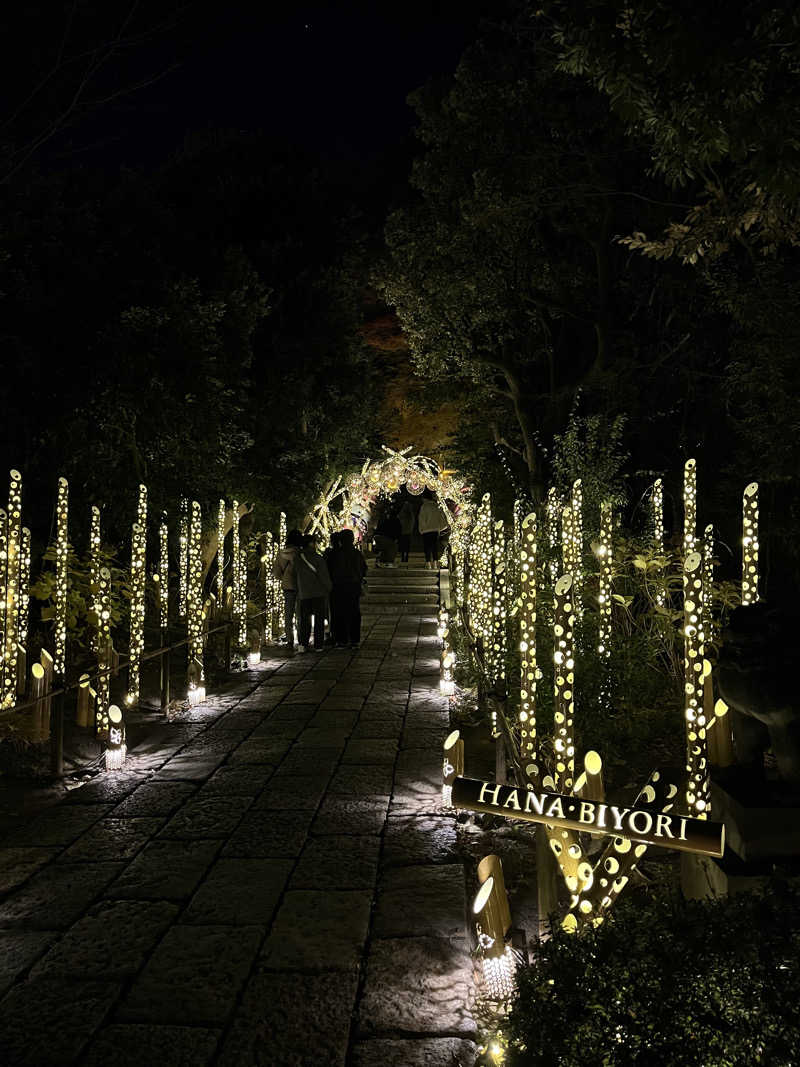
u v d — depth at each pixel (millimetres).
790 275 10195
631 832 2867
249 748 7738
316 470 23312
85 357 12398
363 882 4703
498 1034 2818
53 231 12523
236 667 12266
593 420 12828
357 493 25281
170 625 12727
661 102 4953
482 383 22062
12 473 8180
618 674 7441
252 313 17797
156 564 14406
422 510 24172
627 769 6461
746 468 13359
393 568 22547
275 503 21281
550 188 18172
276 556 16000
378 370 29188
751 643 3479
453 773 6094
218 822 5727
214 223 22547
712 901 2918
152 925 4188
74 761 7238
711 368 18891
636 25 4594
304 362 23391
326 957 3854
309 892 4566
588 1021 2391
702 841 2795
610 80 4945
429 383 24719
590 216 19188
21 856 5121
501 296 20406
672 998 2379
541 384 23484
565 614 3881
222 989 3590
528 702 4312
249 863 4996
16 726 7352
